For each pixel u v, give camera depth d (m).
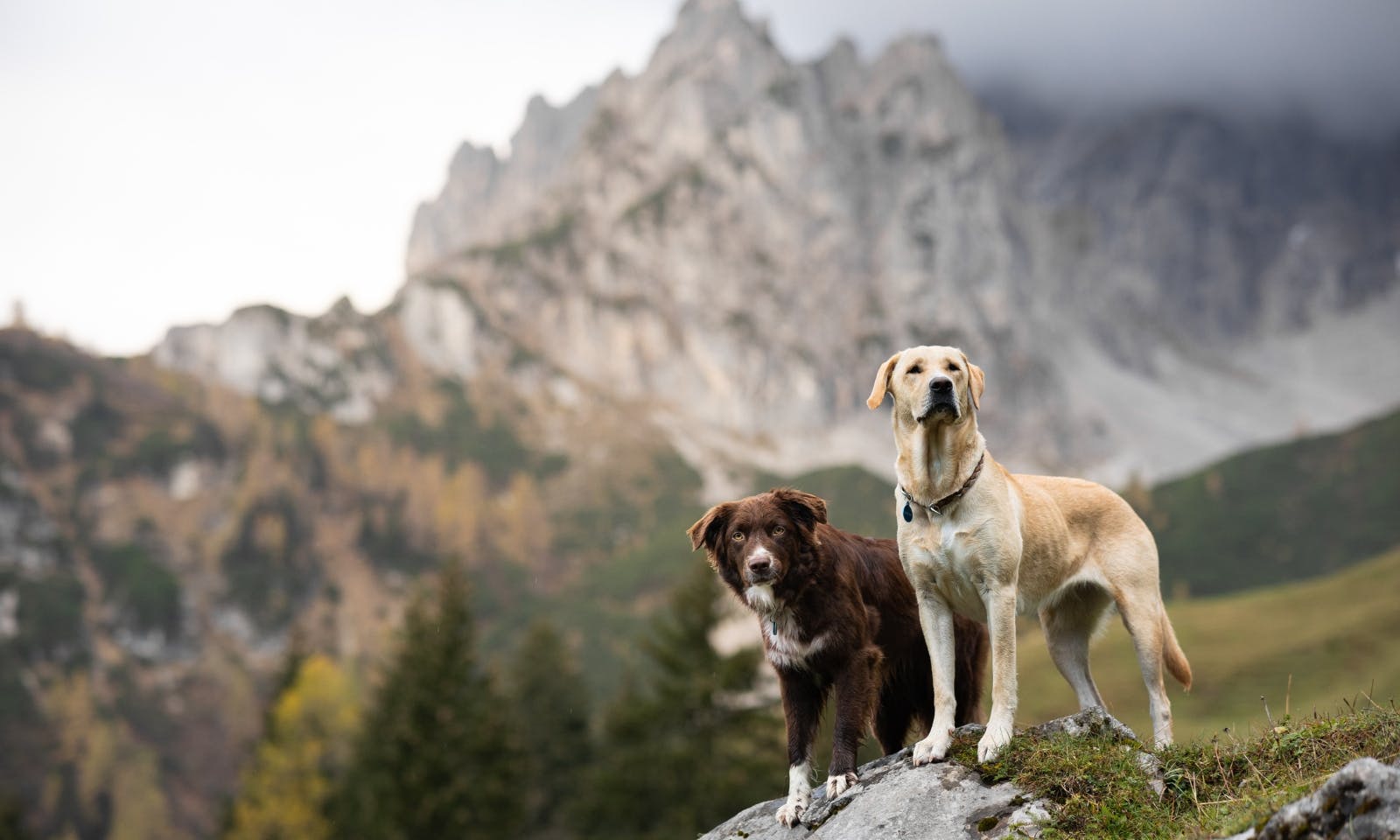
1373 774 4.64
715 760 26.28
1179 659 7.41
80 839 102.00
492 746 31.59
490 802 30.86
